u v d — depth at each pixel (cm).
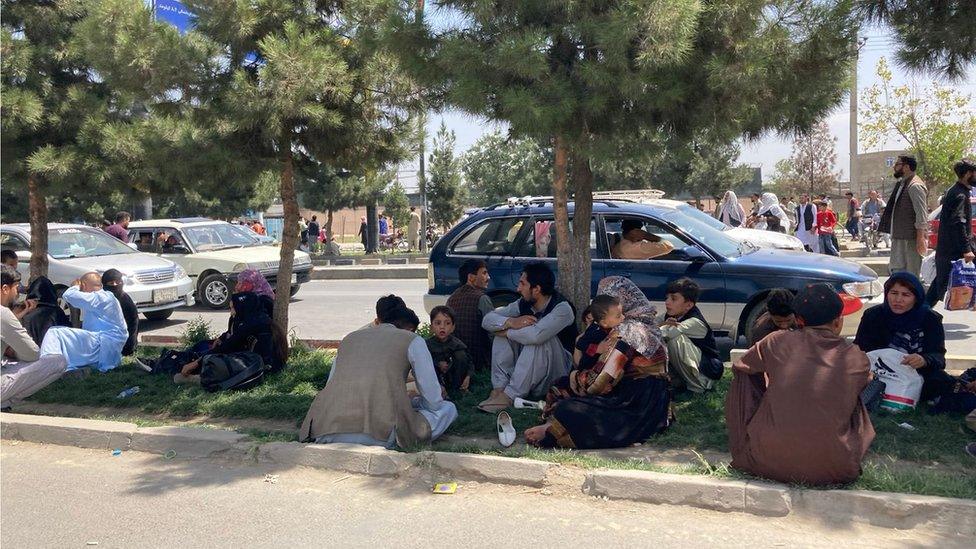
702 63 577
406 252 2942
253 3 727
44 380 743
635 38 551
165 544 455
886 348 602
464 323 762
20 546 457
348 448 562
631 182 2888
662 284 852
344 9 765
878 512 441
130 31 714
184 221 1648
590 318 623
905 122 2500
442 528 462
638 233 882
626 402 565
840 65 597
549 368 666
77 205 3036
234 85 707
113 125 820
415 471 541
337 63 716
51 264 1255
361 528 467
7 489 549
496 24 595
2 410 729
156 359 839
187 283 1330
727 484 469
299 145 809
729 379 701
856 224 2395
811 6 579
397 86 760
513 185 3331
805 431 457
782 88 603
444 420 595
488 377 743
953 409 579
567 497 498
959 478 469
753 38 578
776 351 482
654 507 479
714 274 834
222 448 597
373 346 585
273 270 1545
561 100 557
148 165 770
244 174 748
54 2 891
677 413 614
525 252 914
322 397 589
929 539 423
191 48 727
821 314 482
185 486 543
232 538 459
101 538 465
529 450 548
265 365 767
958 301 795
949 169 2412
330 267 2192
